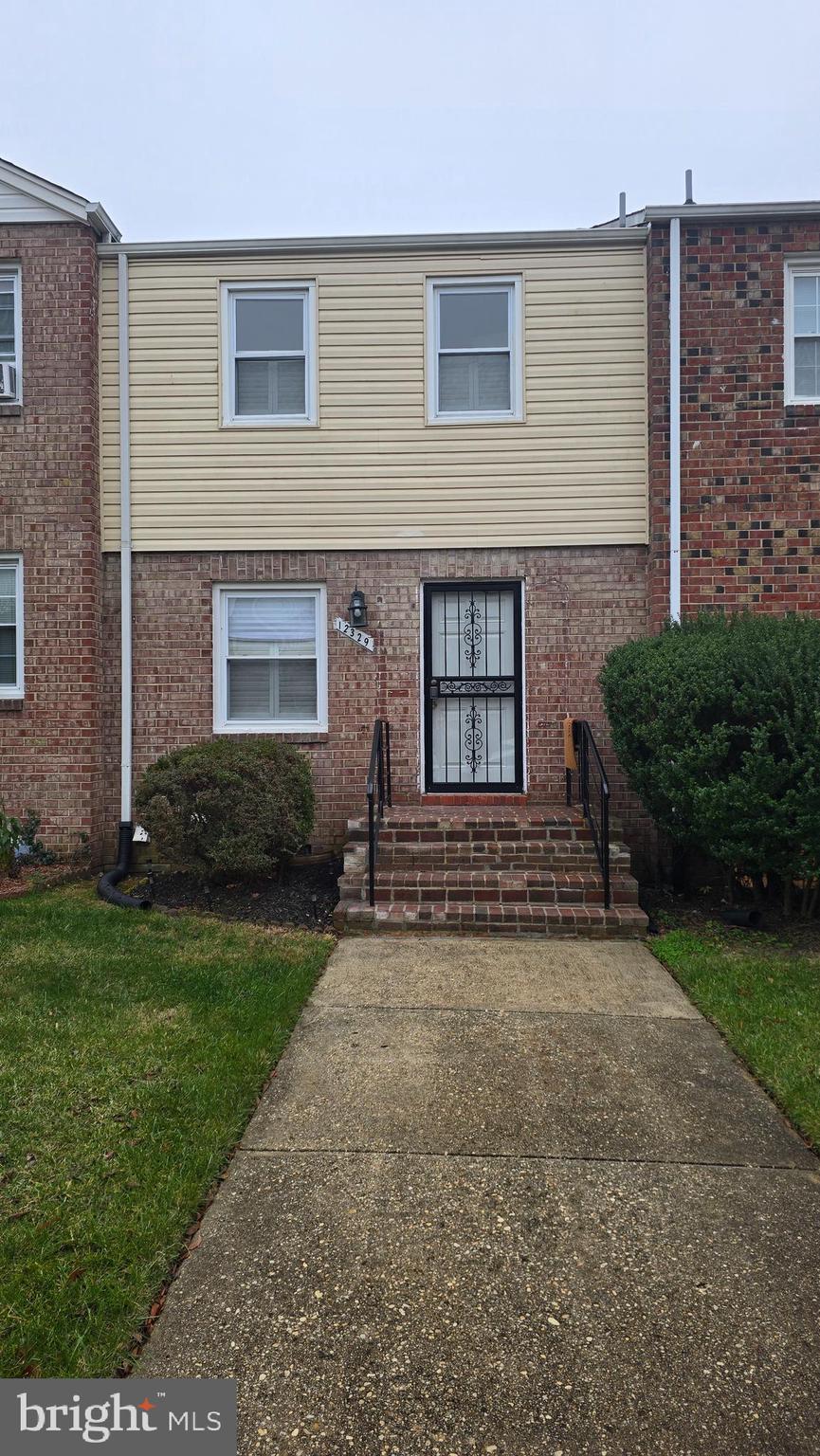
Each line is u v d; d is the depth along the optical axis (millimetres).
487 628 8781
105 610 8742
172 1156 3287
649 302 8281
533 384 8531
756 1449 2113
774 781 6082
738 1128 3643
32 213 8477
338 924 6543
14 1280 2602
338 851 8562
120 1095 3723
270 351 8750
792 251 8133
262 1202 3086
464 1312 2551
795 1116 3680
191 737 8688
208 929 6316
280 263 8617
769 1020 4680
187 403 8680
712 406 8195
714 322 8180
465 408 8703
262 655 8805
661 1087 4000
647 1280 2697
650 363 8266
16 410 8492
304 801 7641
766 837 6180
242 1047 4250
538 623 8539
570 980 5473
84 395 8469
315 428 8633
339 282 8609
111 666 8734
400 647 8602
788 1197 3156
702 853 7703
